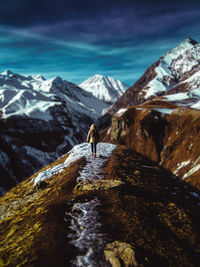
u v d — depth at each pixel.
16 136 167.75
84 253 5.86
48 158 169.50
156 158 113.81
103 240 6.44
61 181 12.70
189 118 114.81
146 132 126.44
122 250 5.77
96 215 7.96
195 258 6.23
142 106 165.00
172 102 170.50
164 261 5.84
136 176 12.91
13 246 6.73
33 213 8.93
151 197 10.15
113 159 16.89
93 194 9.77
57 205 8.98
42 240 6.55
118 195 9.60
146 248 6.20
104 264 5.45
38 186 12.97
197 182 70.19
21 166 148.25
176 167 95.25
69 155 20.80
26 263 5.62
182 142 104.81
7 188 127.81
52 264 5.50
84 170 13.87
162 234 7.09
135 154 20.38
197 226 8.21
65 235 6.74
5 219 9.54
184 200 11.22
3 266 5.80
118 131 144.00
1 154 147.00
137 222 7.51
